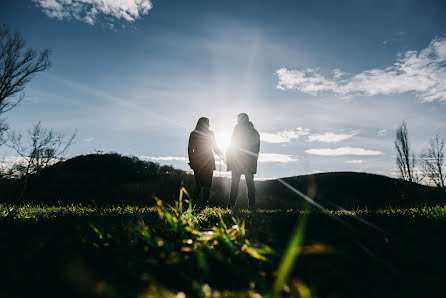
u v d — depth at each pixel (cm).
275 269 174
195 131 659
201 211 515
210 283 155
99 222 320
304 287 132
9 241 219
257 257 184
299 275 160
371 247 209
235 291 142
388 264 169
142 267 163
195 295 136
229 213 458
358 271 157
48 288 125
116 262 171
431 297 124
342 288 136
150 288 133
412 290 130
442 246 197
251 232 266
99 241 226
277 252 195
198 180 660
